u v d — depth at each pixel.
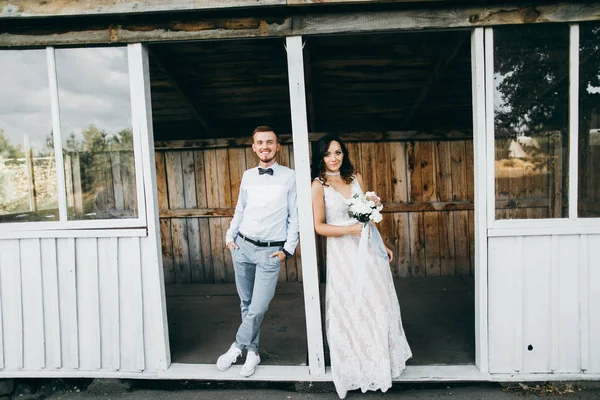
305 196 2.53
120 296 2.69
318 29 2.47
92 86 2.63
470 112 4.57
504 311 2.58
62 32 2.55
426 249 4.78
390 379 2.42
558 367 2.58
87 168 2.66
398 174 4.70
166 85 3.76
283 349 3.03
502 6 2.43
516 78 2.50
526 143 2.53
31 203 2.69
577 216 2.54
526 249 2.56
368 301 2.46
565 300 2.56
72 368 2.72
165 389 2.70
